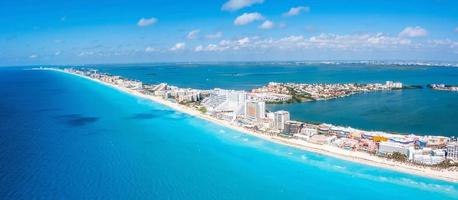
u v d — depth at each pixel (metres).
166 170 188.00
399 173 185.12
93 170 184.62
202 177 179.25
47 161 197.75
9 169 183.75
